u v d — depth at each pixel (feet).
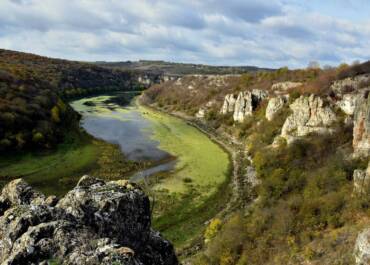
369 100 162.50
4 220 43.80
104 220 44.09
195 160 245.45
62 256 37.11
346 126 201.05
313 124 217.77
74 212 44.39
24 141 232.53
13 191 53.06
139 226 47.67
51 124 270.87
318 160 186.70
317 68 350.02
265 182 181.27
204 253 130.31
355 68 247.29
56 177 201.57
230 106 366.22
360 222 111.96
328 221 119.55
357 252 86.99
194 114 425.69
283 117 261.85
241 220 142.82
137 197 48.60
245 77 421.18
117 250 36.70
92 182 52.80
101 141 281.95
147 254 47.75
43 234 39.22
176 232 150.71
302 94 259.60
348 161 162.40
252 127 302.45
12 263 36.22
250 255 119.03
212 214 166.09
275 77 374.22
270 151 225.35
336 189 143.54
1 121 234.38
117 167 222.48
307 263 102.89
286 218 128.47
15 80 311.88
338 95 225.15
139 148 270.05
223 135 324.19
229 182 206.59
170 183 200.85
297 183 167.53
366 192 122.52
